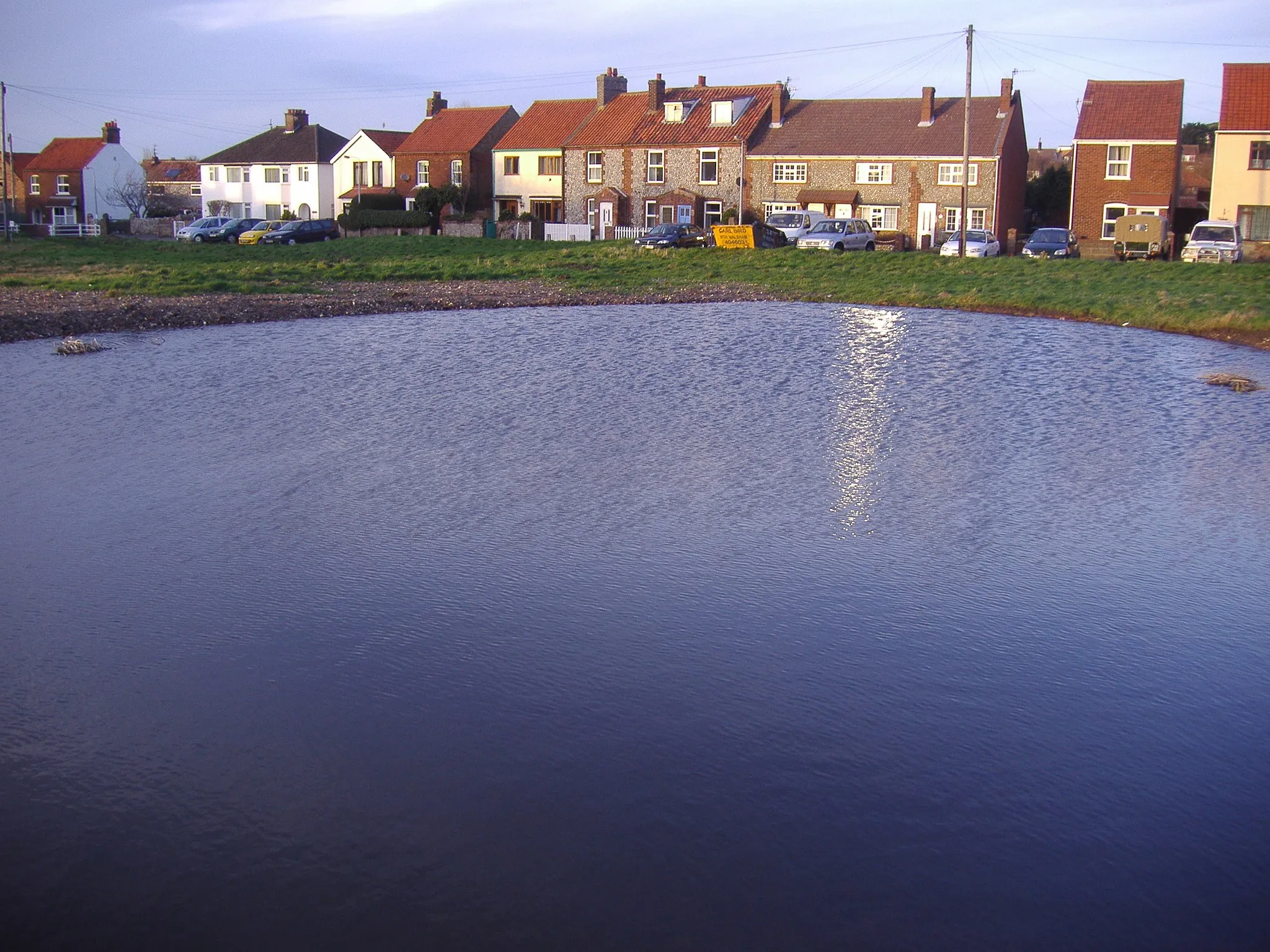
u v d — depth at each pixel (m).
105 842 6.28
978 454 14.95
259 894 5.84
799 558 10.88
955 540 11.45
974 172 60.53
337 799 6.72
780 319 29.20
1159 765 7.27
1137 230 52.53
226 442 15.26
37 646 8.80
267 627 9.19
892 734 7.59
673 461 14.36
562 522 11.86
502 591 9.98
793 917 5.71
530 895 5.85
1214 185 55.56
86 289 32.75
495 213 74.50
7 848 6.21
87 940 5.50
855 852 6.25
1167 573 10.68
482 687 8.18
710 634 9.13
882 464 14.37
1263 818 6.68
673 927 5.62
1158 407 18.17
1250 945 5.56
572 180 71.75
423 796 6.76
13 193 93.88
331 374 20.41
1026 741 7.53
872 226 62.66
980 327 27.73
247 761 7.15
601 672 8.44
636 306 32.16
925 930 5.63
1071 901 5.88
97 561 10.66
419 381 19.84
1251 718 7.92
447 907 5.76
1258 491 13.36
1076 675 8.53
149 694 8.06
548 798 6.74
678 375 20.55
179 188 100.38
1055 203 72.75
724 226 51.62
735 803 6.71
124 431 15.86
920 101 65.38
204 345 23.83
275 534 11.44
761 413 17.33
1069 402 18.56
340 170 81.19
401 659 8.63
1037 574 10.59
